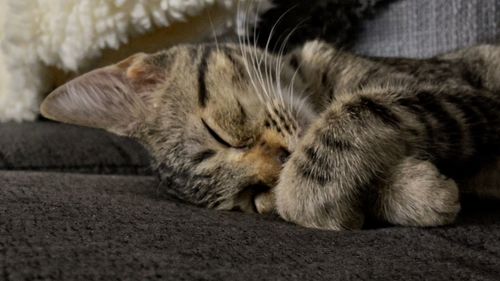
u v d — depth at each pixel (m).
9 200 0.41
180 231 0.38
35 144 0.60
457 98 0.45
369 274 0.35
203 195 0.51
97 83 0.54
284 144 0.49
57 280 0.33
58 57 0.62
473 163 0.44
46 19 0.61
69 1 0.59
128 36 0.60
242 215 0.46
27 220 0.38
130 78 0.54
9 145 0.59
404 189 0.42
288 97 0.50
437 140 0.43
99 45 0.60
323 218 0.42
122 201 0.43
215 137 0.51
